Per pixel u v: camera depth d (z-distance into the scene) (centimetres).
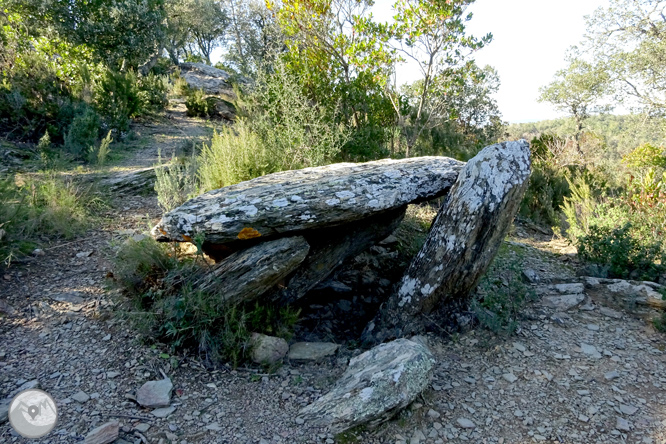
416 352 320
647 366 370
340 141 699
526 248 648
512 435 294
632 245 536
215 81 1992
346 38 769
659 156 1419
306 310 459
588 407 321
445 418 306
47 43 1205
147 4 1449
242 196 402
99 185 662
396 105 806
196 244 362
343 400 294
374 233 449
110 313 377
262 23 2283
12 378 298
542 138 1120
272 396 319
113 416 279
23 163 723
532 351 392
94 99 1046
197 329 350
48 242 490
